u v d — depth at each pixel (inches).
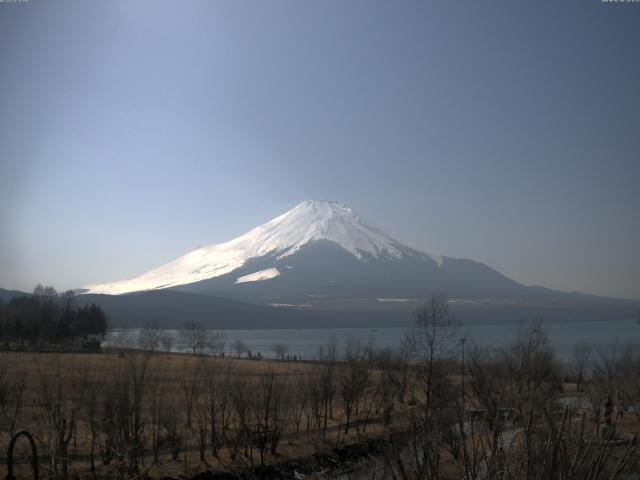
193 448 1786.4
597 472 483.5
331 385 2385.6
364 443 1806.1
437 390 1902.1
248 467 1643.7
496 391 1362.0
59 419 1278.3
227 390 1968.5
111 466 1485.0
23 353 3225.9
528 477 500.7
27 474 1266.0
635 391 2278.5
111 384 1768.0
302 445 1861.5
